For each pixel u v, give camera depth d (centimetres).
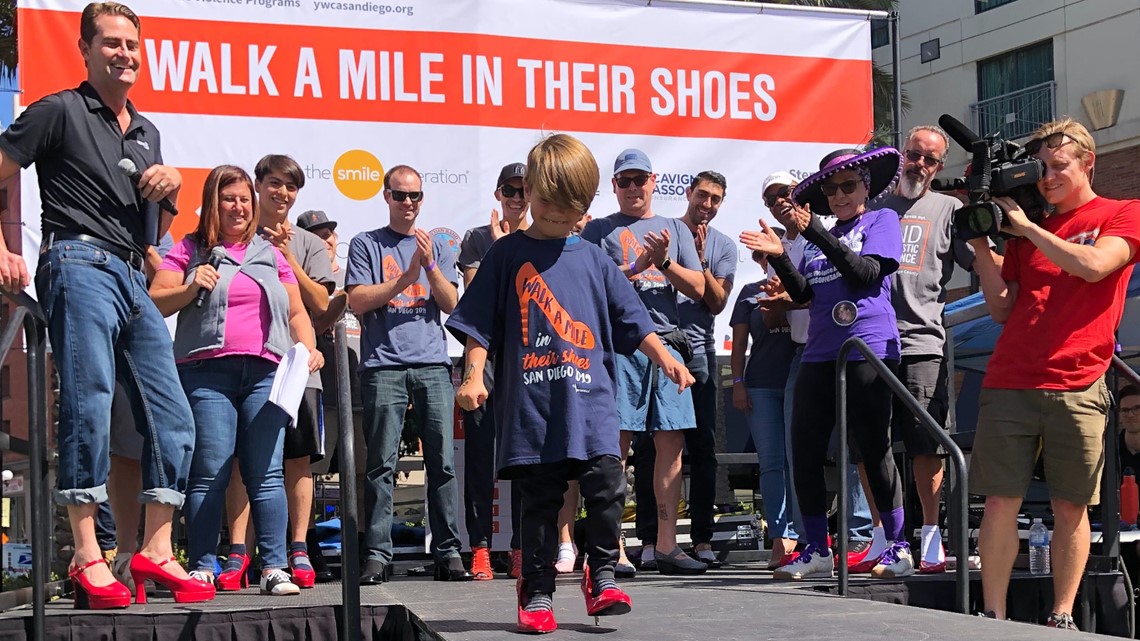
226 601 440
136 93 685
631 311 369
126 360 421
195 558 471
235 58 699
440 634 343
